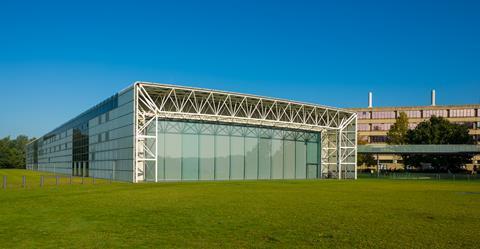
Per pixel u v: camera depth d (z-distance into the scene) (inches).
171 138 2191.2
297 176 2741.1
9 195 1209.4
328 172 2896.2
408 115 5280.5
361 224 710.5
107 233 624.1
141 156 2053.4
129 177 2039.9
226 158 2394.2
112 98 2288.4
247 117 2357.3
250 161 2500.0
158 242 565.6
